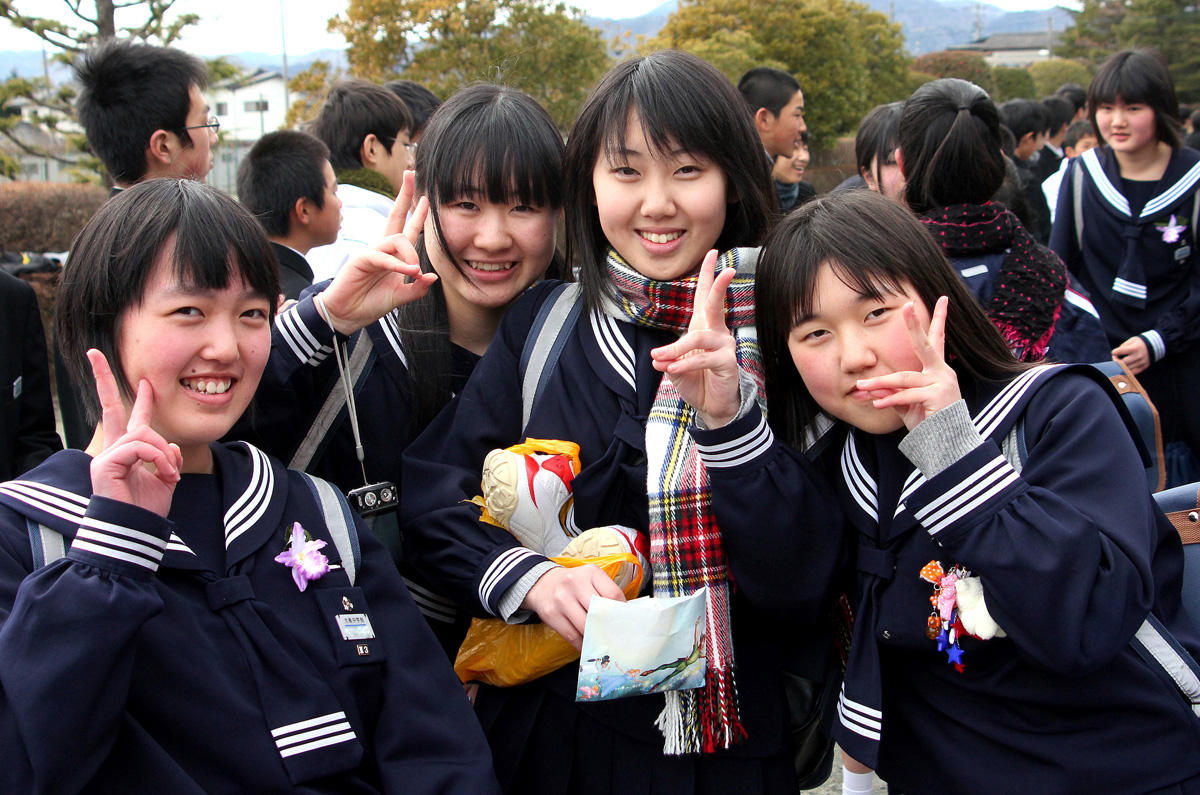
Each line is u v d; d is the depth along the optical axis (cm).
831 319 159
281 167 339
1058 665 139
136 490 129
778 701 178
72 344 147
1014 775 151
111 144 315
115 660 122
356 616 153
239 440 179
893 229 160
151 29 1091
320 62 2050
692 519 167
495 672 175
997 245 245
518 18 1836
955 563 153
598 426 180
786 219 170
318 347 181
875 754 157
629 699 172
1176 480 360
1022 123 667
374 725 154
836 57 2611
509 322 194
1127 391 255
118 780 129
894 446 165
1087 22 4078
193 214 143
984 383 166
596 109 181
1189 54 2948
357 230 356
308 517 158
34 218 1075
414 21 1875
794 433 181
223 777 135
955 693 158
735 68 2266
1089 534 139
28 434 282
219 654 140
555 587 160
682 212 177
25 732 116
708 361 154
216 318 144
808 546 164
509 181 188
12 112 1204
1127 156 363
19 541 132
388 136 404
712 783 172
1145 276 359
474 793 149
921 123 254
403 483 186
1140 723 148
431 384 199
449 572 174
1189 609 174
